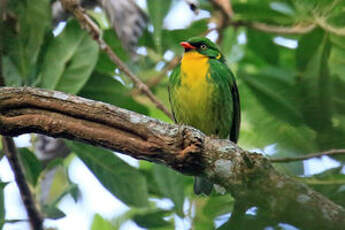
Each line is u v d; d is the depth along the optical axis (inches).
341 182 329.4
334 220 251.4
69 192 406.0
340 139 416.5
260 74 462.6
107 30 454.0
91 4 496.4
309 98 425.1
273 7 459.2
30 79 385.4
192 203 408.8
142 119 293.0
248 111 474.9
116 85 414.0
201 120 442.6
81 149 406.6
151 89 501.7
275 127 457.7
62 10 479.8
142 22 427.2
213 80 434.3
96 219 448.5
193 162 284.7
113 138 291.0
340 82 429.7
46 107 297.3
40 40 383.2
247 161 271.7
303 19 426.0
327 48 418.9
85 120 295.3
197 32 486.3
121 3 425.4
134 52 422.9
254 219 258.2
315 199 257.8
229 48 526.9
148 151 288.2
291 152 444.8
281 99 455.5
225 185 281.1
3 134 301.3
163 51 478.9
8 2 380.8
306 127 444.8
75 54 386.9
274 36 500.7
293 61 499.8
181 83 436.5
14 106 299.3
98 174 411.8
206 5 494.6
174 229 431.2
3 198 384.2
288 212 256.8
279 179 267.4
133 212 459.8
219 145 285.1
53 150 485.1
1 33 380.2
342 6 403.2
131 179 412.2
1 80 354.6
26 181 382.6
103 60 453.4
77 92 387.5
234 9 468.1
